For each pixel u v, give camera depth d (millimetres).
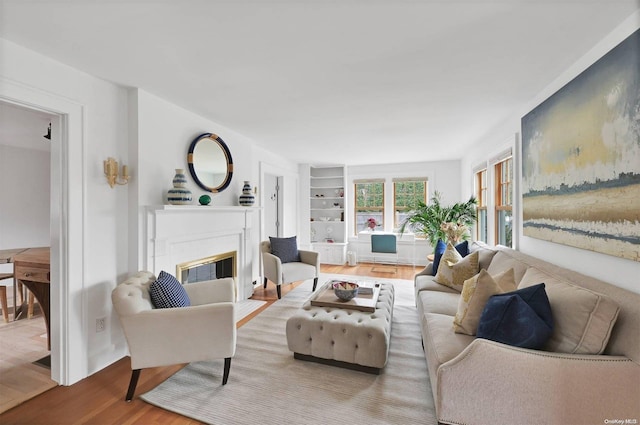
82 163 2096
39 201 4832
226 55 1891
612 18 1494
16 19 1502
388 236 5805
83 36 1672
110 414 1712
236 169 3820
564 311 1442
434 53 1860
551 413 1303
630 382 1252
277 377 2080
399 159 5906
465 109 2904
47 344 2592
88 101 2148
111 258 2314
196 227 3055
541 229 2324
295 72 2129
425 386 1973
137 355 1847
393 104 2777
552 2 1381
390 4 1397
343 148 4820
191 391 1920
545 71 2092
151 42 1738
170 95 2580
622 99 1479
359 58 1927
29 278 2453
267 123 3406
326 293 2873
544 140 2277
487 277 1821
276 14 1474
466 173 5316
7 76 1709
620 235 1503
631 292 1424
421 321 2502
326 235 6895
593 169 1701
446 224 4570
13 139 4148
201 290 2482
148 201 2525
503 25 1564
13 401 1818
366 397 1854
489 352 1376
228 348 1980
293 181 6238
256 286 4512
